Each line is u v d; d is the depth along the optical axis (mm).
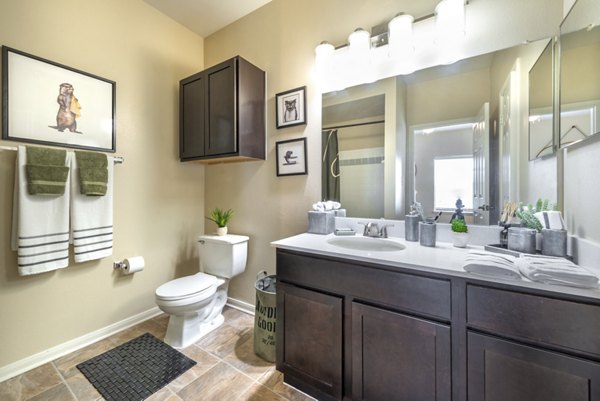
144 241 2119
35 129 1549
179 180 2371
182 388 1382
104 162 1756
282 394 1351
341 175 1800
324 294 1229
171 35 2295
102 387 1381
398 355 1044
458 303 932
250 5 2141
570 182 1086
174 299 1628
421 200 1532
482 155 1371
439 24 1418
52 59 1612
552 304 793
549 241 1065
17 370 1481
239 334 1913
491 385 878
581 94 1019
